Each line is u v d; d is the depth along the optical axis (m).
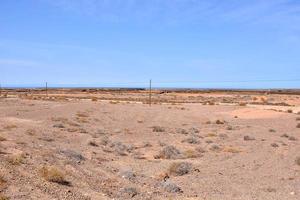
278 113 64.50
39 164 17.44
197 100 124.56
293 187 19.36
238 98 144.00
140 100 114.44
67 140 30.42
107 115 54.34
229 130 45.97
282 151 30.59
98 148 28.33
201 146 32.62
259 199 16.83
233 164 25.05
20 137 27.03
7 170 15.15
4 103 63.69
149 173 21.58
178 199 16.23
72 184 15.79
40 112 50.66
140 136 37.91
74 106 62.22
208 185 19.38
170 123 51.44
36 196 13.34
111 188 16.61
